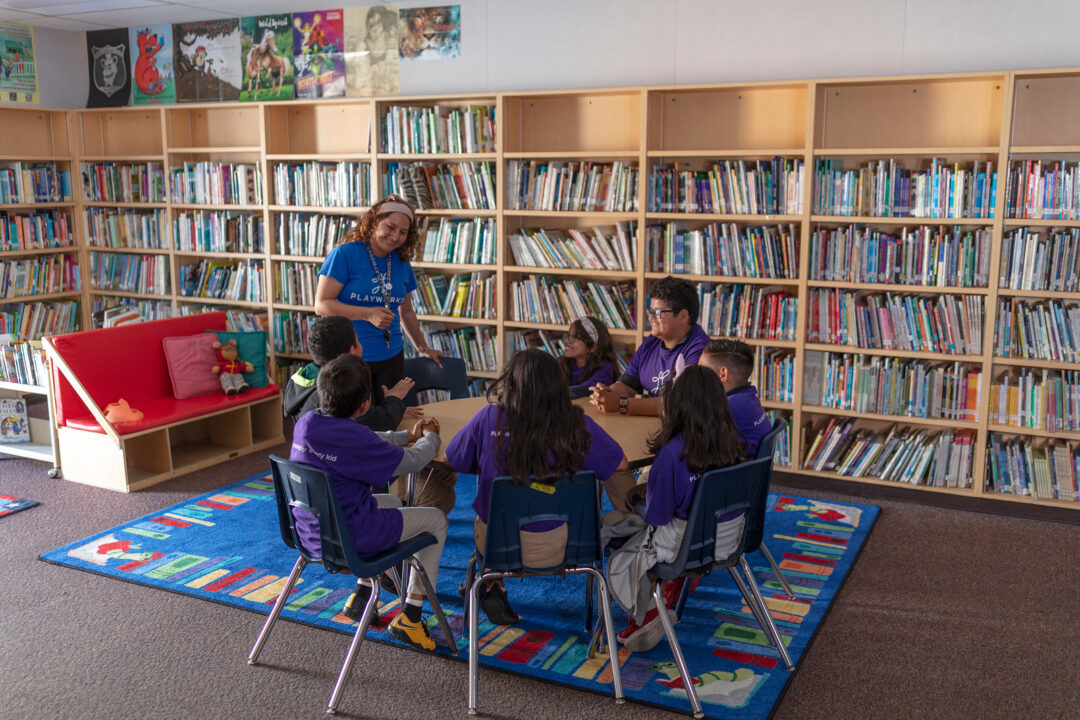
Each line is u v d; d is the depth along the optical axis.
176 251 6.44
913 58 4.57
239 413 5.38
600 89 4.95
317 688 2.86
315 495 2.70
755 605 3.00
